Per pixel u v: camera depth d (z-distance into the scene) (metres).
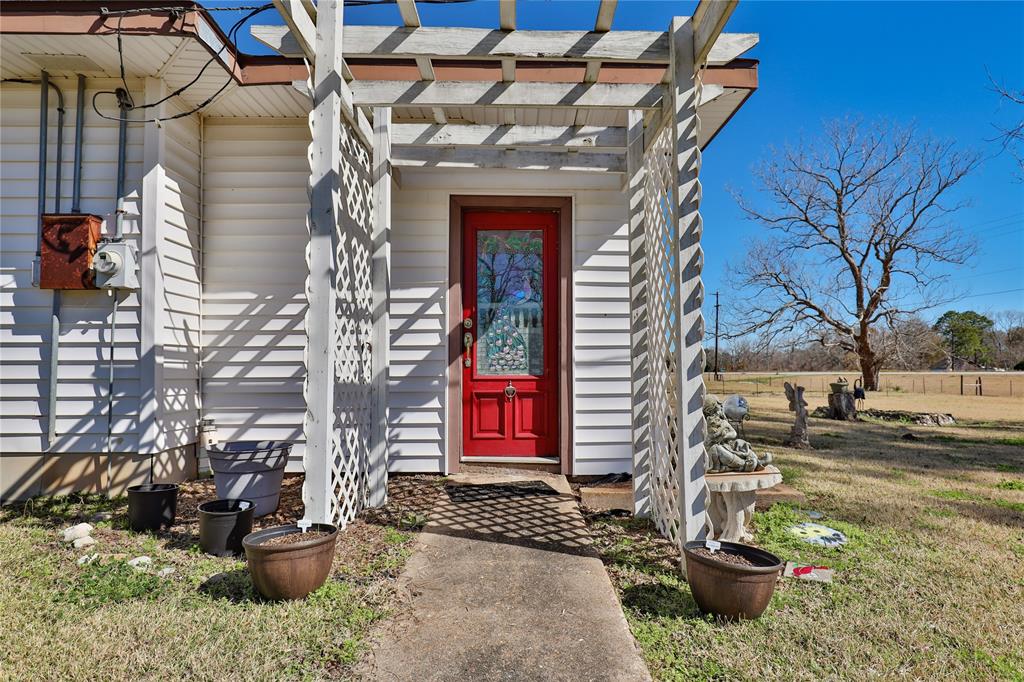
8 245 3.98
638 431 3.57
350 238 3.26
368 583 2.47
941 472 5.58
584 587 2.45
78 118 3.99
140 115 4.02
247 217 4.66
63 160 4.02
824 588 2.55
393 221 4.85
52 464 3.93
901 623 2.21
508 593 2.39
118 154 4.01
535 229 5.04
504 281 5.04
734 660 1.89
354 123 3.21
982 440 8.29
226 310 4.64
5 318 3.96
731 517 3.05
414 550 2.89
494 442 4.97
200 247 4.62
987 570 2.82
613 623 2.13
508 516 3.51
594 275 4.88
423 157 4.15
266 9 3.59
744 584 2.13
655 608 2.29
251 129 4.66
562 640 2.00
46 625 2.04
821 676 1.83
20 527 3.23
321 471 2.61
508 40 2.73
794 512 3.89
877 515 3.86
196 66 3.83
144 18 3.41
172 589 2.38
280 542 2.38
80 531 3.03
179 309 4.30
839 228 17.41
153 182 3.99
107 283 3.82
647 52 2.70
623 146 3.77
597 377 4.84
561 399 4.85
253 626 2.04
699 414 2.57
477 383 4.97
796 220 17.73
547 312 5.00
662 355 3.18
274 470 3.53
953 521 3.71
